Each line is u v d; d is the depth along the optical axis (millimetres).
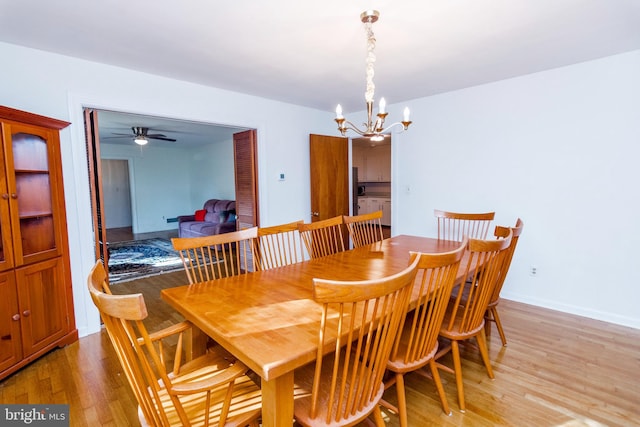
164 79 3141
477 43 2426
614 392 1918
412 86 3529
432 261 1350
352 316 1076
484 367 2199
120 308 933
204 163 8500
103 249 2916
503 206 3438
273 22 2070
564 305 3125
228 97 3643
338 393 1311
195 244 2002
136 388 1062
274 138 4145
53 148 2416
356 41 2357
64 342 2506
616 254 2818
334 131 4922
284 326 1291
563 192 3053
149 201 8688
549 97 3066
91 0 1802
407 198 4238
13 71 2359
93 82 2725
